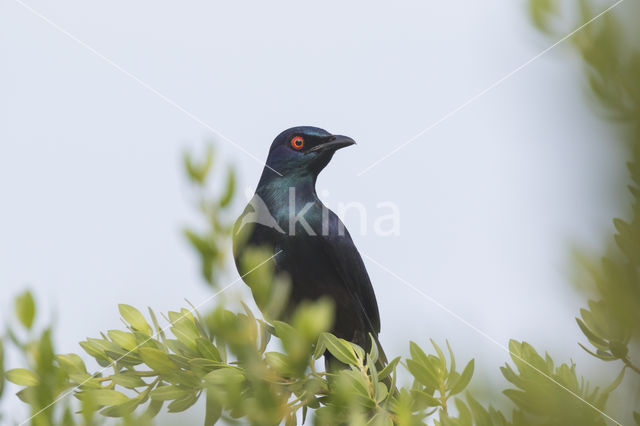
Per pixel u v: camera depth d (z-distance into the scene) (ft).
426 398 15.97
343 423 16.78
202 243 13.35
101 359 18.58
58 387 14.03
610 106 14.03
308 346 15.44
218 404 15.28
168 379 17.58
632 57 15.08
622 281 13.19
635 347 13.82
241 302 13.74
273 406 15.17
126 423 12.58
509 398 13.58
